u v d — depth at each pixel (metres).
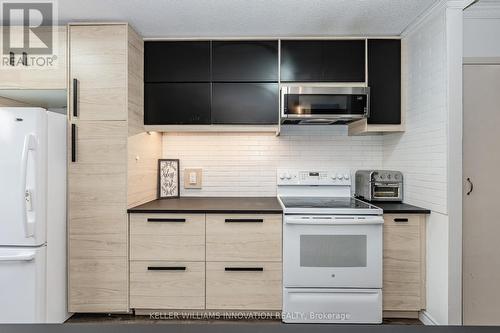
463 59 2.22
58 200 2.20
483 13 2.21
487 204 2.23
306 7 2.13
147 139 2.66
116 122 2.29
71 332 0.62
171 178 2.94
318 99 2.42
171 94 2.58
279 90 2.54
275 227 2.28
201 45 2.57
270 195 2.97
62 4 2.07
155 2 2.05
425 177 2.29
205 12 2.19
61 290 2.23
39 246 2.01
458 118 2.03
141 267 2.30
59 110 2.92
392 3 2.08
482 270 2.23
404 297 2.28
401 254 2.28
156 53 2.58
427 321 2.23
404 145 2.58
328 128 2.96
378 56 2.55
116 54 2.30
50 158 2.11
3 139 1.97
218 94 2.57
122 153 2.30
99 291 2.30
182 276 2.29
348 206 2.33
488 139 2.23
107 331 0.63
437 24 2.13
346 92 2.42
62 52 2.31
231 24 2.37
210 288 2.29
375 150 2.96
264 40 2.57
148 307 2.29
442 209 2.09
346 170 2.93
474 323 2.23
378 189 2.62
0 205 1.97
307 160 2.96
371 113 2.55
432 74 2.19
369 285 2.21
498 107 2.22
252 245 2.28
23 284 1.99
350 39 2.55
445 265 2.05
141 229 2.30
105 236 2.29
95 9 2.14
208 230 2.29
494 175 2.23
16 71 2.33
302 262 2.22
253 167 2.98
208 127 2.58
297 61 2.55
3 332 0.62
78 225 2.30
